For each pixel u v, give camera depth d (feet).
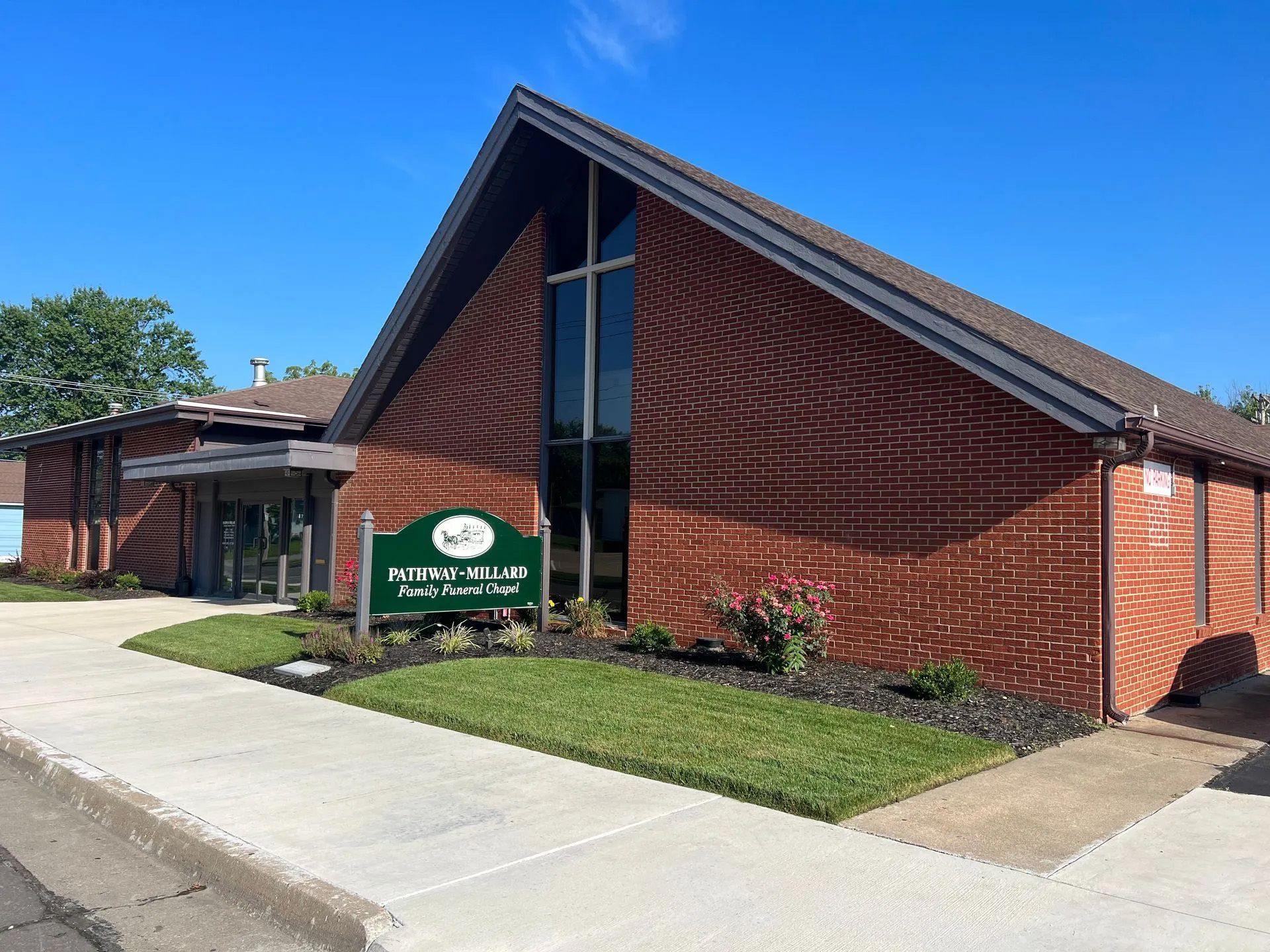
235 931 14.92
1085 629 29.07
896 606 33.37
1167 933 13.84
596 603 43.39
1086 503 29.22
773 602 33.09
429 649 38.42
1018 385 29.35
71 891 16.53
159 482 71.82
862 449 34.65
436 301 50.01
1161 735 27.37
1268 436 59.21
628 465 43.98
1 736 26.17
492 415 49.67
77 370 195.83
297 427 70.33
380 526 55.52
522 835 17.89
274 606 61.98
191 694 32.07
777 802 19.93
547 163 46.47
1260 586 44.19
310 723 27.66
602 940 13.53
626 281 44.93
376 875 15.90
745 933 13.74
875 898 14.98
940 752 23.57
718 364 39.55
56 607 61.46
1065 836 18.07
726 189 41.88
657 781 21.59
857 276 33.37
